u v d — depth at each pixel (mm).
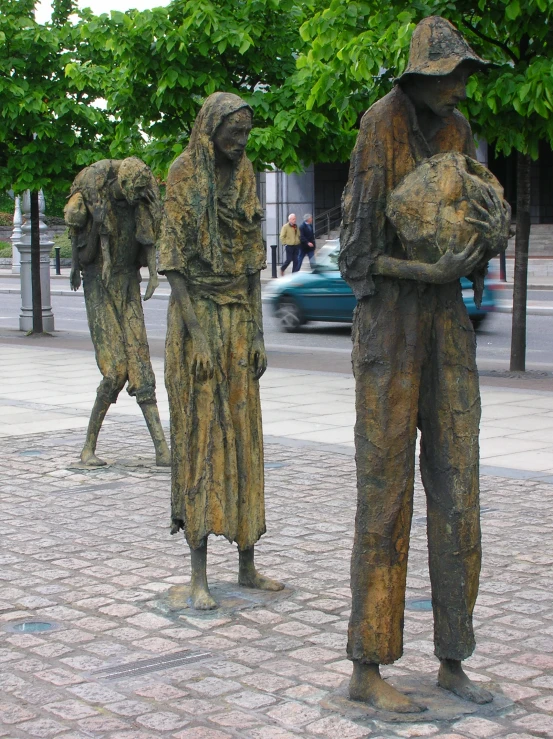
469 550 4621
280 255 42594
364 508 4562
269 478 9352
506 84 12578
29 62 19047
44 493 8953
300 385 14914
